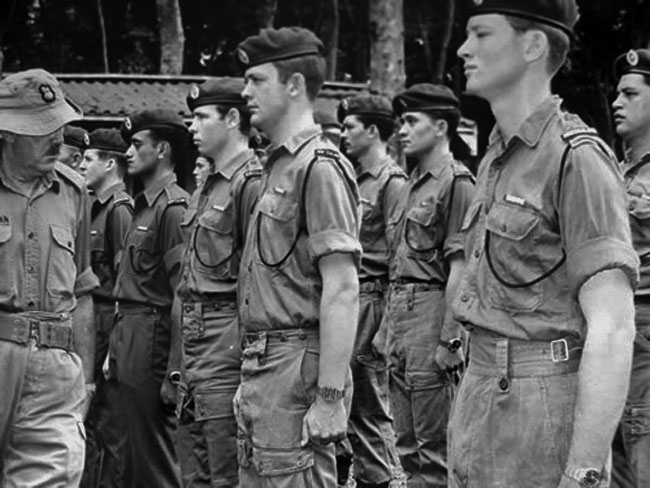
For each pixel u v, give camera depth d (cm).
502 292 339
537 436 331
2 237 466
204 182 627
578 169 325
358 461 721
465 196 657
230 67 2389
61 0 2338
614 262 315
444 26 2148
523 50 341
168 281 691
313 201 453
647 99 595
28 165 475
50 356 473
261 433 459
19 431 469
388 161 760
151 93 1606
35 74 478
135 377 687
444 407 662
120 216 775
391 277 688
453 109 686
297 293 457
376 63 1617
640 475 558
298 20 2370
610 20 1953
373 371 722
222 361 591
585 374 312
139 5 2409
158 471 691
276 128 487
